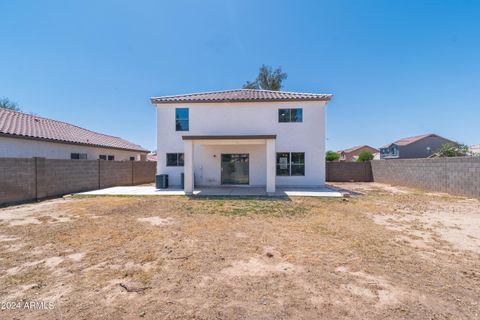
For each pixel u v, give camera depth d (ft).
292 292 11.21
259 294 11.05
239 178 53.57
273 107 52.90
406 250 16.42
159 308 10.05
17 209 30.07
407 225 22.72
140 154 94.68
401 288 11.58
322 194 41.37
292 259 14.90
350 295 10.96
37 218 25.38
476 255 15.60
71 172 45.01
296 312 9.77
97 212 28.35
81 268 13.74
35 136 48.62
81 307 10.14
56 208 30.68
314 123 52.31
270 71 109.50
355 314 9.65
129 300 10.61
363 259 14.92
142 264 14.24
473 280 12.38
